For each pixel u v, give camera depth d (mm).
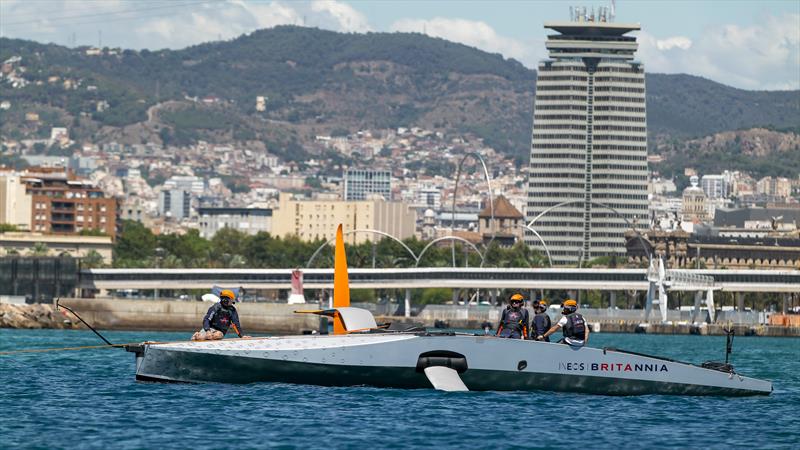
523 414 152625
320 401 158375
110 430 137625
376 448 129750
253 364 167750
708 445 136375
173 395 162875
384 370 167125
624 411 158250
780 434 144375
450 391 167375
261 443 131000
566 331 170375
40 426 140125
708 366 176375
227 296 172375
